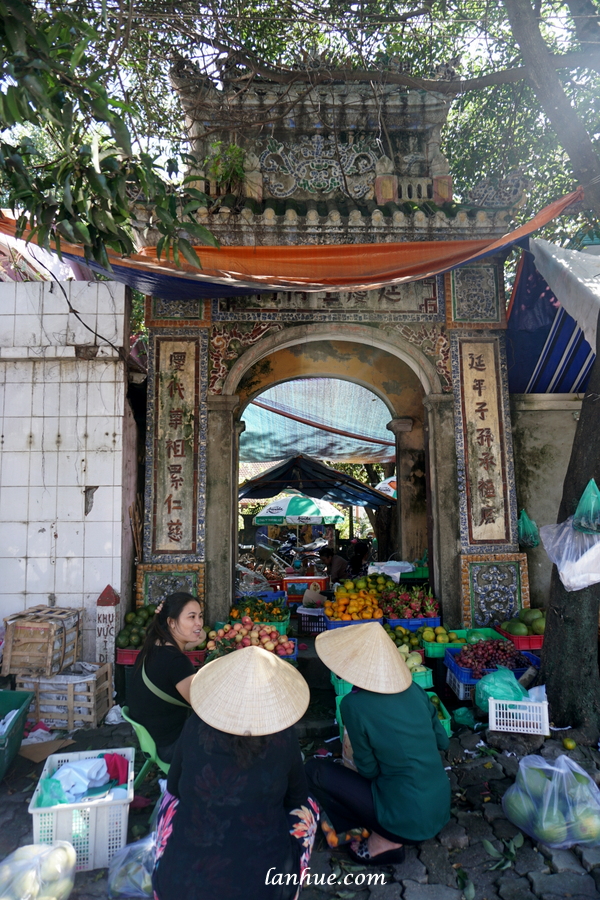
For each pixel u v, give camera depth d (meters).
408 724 3.11
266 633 5.00
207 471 5.98
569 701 4.43
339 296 6.17
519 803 3.35
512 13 4.48
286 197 6.44
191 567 5.83
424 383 6.36
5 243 6.33
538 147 8.11
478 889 2.95
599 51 4.57
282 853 2.24
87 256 2.96
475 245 5.23
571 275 4.74
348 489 12.30
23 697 4.32
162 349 6.07
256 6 6.21
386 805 3.08
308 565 13.58
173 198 3.22
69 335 5.75
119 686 5.36
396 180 6.23
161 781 3.17
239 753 2.25
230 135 6.45
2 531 5.62
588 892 2.90
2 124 2.82
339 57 6.12
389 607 5.91
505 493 6.05
